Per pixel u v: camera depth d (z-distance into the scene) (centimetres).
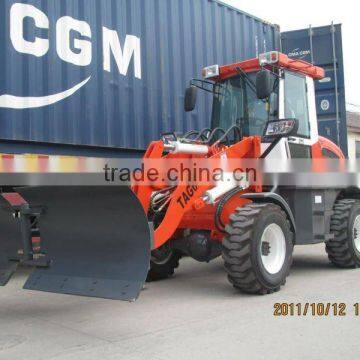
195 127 802
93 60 650
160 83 747
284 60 566
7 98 555
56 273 425
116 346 351
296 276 598
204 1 825
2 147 561
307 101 618
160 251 581
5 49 554
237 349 342
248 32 911
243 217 487
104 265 402
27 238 426
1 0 553
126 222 388
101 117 660
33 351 345
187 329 389
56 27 607
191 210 511
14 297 514
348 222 627
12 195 452
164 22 757
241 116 590
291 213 545
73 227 415
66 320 423
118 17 686
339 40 837
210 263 731
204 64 821
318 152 627
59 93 608
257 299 482
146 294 518
